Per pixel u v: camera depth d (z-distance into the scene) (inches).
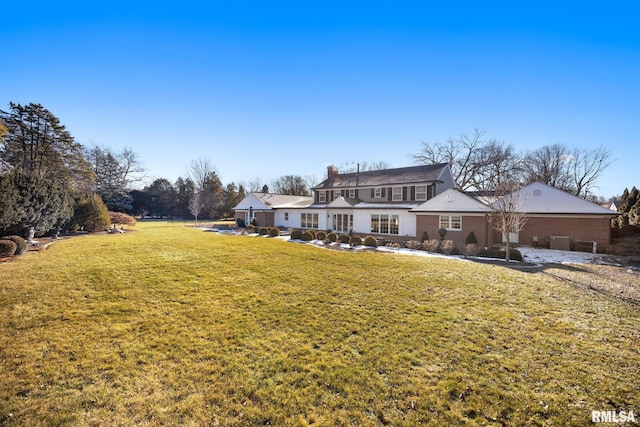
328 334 227.3
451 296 323.9
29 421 133.3
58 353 192.4
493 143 1476.4
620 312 279.4
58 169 1481.3
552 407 146.3
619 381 168.1
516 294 333.4
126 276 385.4
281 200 1530.5
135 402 147.2
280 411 142.6
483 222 770.2
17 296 299.0
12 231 647.8
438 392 157.6
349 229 1104.8
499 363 186.9
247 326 240.1
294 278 395.5
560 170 1584.6
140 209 2290.8
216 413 140.8
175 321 247.4
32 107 1386.6
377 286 360.8
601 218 724.7
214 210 2169.0
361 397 153.3
